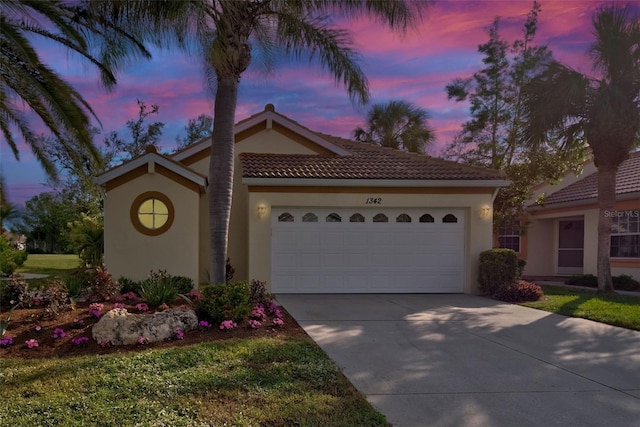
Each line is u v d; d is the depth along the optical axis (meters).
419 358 6.54
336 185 13.03
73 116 10.52
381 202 13.33
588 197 17.84
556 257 21.08
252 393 4.88
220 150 9.73
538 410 4.72
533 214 21.33
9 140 13.55
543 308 10.82
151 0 7.91
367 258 13.42
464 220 13.78
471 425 4.33
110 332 6.70
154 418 4.23
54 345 6.55
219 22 8.98
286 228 13.15
